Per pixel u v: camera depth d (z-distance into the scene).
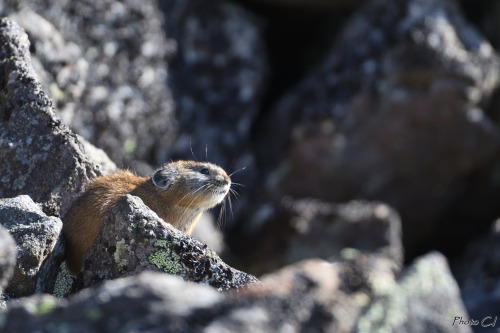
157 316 7.69
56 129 13.36
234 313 7.57
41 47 19.61
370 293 7.98
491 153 26.30
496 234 23.92
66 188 13.35
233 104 26.42
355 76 25.92
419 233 27.28
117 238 11.45
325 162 25.80
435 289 8.30
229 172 25.81
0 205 11.88
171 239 11.47
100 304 7.81
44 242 11.62
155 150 24.42
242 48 26.88
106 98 22.92
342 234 23.75
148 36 24.52
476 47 25.84
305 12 29.38
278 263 23.86
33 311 7.88
